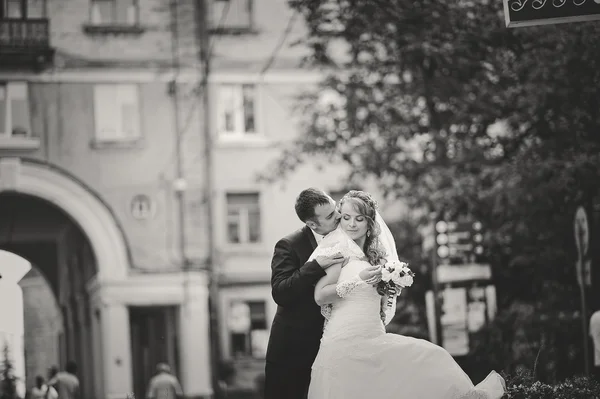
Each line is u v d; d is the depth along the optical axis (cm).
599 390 880
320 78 3366
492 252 2122
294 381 832
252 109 3378
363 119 2431
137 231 3281
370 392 771
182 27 3341
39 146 3256
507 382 885
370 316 793
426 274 2519
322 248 809
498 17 1777
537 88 1781
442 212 2136
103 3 3306
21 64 3250
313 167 3362
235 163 3353
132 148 3300
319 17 2019
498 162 2108
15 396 1634
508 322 1964
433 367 775
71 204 3259
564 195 1862
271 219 3353
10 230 3669
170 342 3288
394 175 2455
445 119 2220
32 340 4119
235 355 3316
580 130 1808
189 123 3325
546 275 2070
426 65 2006
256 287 3338
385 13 1855
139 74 3306
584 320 1482
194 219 3316
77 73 3278
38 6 3259
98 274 3247
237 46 3369
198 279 3294
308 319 823
